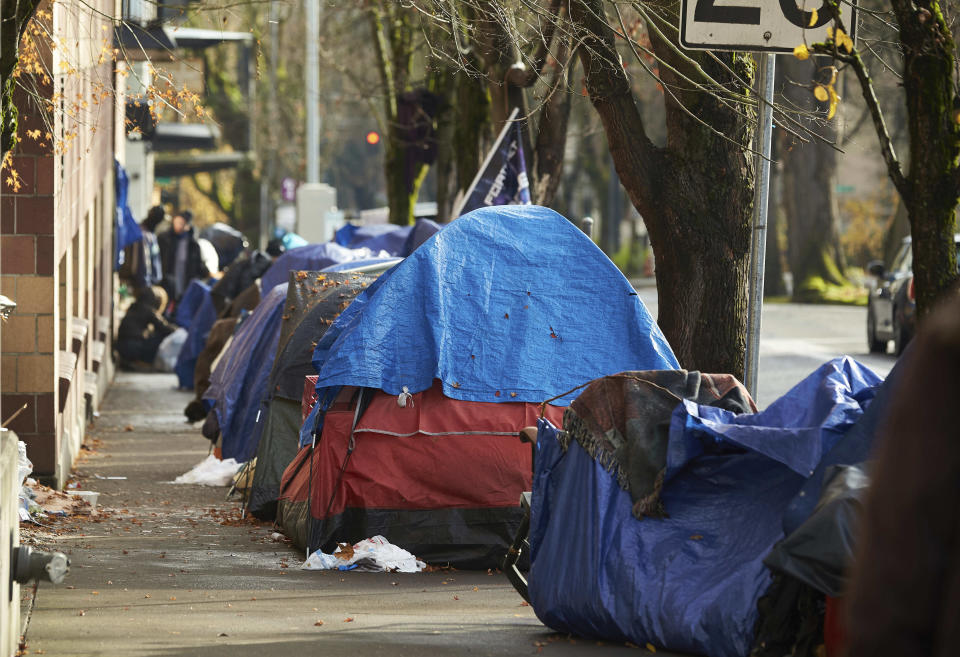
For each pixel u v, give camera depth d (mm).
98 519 22359
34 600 14156
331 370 18500
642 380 12711
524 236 19750
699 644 11070
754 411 12953
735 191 21125
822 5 14445
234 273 48281
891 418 3680
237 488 25688
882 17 17250
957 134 12586
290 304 24359
